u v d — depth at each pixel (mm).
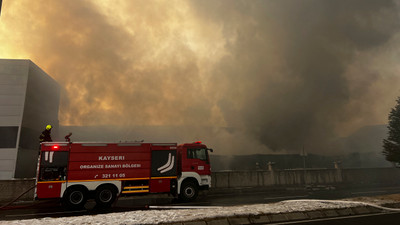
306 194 13938
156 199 12430
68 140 10703
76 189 10000
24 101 18953
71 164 10141
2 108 18562
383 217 6270
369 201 8094
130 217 5582
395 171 20891
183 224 5148
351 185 18219
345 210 6695
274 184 16969
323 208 6625
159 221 5152
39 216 8117
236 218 5664
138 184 11047
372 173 20172
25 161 19062
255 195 13594
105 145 10727
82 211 9047
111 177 10516
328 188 15992
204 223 5297
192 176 11812
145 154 11242
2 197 11664
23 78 19328
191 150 12195
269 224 5531
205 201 11375
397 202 7883
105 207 10062
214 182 15531
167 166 11477
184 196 11492
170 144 11742
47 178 9844
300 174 17953
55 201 10766
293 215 6074
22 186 12109
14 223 5172
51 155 10023
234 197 12773
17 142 18047
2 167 17516
